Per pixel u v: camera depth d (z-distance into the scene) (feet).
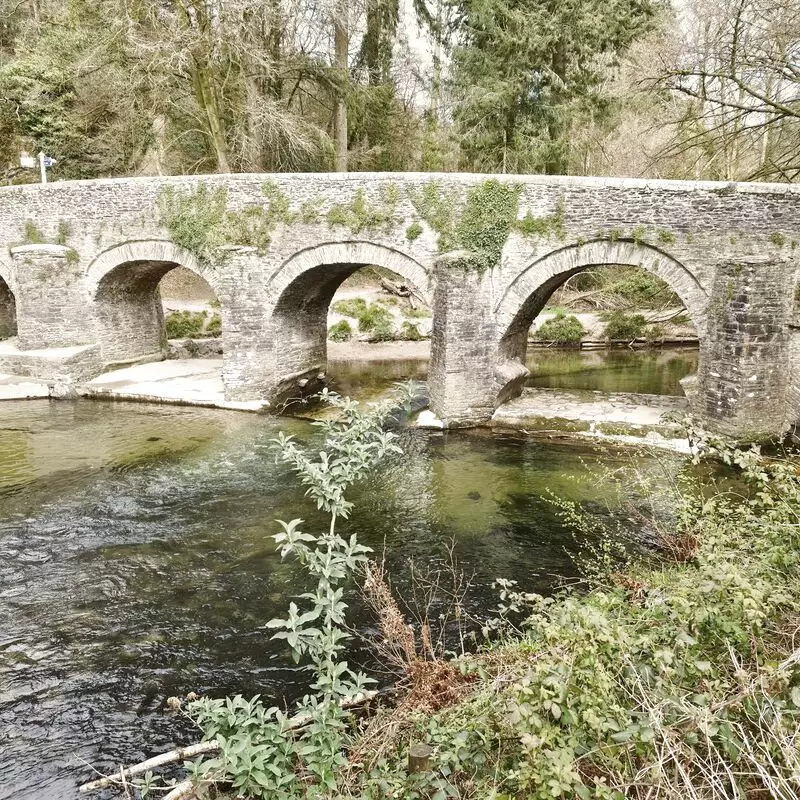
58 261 52.95
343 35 76.23
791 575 13.21
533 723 9.37
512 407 47.39
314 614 13.20
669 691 10.21
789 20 37.96
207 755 15.53
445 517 30.63
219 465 37.29
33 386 52.31
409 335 82.07
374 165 91.86
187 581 24.88
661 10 72.90
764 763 8.80
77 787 15.38
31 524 29.55
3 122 74.28
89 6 64.64
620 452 39.88
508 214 42.83
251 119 64.69
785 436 38.99
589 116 73.51
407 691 15.92
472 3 72.28
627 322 79.30
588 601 17.12
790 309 37.70
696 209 39.42
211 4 55.21
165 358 64.64
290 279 48.03
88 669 19.84
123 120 71.92
